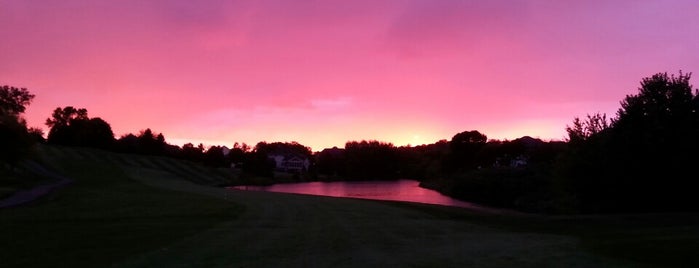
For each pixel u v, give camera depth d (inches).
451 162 4778.5
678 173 1077.8
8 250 564.7
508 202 2442.2
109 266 479.8
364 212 993.5
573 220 879.1
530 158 4037.9
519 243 612.4
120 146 4985.2
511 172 2709.2
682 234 637.3
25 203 1235.9
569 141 1321.4
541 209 1838.1
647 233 666.2
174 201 1184.8
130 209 1024.2
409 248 576.7
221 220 850.1
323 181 5182.1
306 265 480.4
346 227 767.1
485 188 2684.5
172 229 733.9
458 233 722.2
